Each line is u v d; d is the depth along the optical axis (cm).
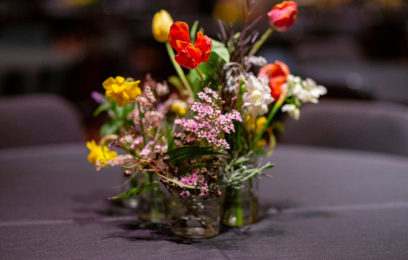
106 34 492
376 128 156
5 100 162
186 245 91
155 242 92
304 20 569
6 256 88
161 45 491
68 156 143
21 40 423
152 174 98
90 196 115
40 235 96
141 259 87
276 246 91
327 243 93
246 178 94
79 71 389
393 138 154
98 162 93
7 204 110
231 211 99
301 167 136
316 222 102
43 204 110
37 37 434
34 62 369
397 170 133
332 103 166
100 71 402
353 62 410
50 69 382
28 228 99
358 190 119
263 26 367
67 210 107
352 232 97
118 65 467
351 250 90
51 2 508
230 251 89
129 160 94
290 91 99
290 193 117
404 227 100
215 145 90
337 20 585
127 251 89
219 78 93
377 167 136
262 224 100
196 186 89
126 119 101
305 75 320
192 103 93
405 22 549
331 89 293
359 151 157
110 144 97
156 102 102
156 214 101
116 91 90
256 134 99
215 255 88
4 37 420
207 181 90
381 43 551
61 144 164
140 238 94
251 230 98
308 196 116
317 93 98
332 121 161
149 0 561
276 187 121
